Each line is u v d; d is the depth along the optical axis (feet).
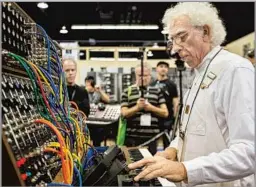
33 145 3.22
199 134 4.47
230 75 4.07
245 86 3.90
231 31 25.90
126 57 24.98
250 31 25.13
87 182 3.58
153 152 10.04
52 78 4.40
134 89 10.70
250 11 21.34
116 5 22.54
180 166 3.51
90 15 24.97
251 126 3.74
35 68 3.69
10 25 3.55
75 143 4.49
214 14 4.61
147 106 10.23
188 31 4.47
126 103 10.59
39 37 4.50
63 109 4.30
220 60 4.38
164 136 10.74
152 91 10.73
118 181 3.42
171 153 5.11
